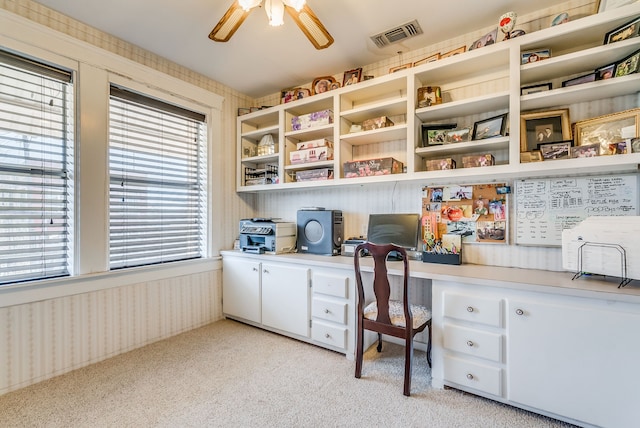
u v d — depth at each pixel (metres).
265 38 2.17
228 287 2.89
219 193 2.96
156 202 2.50
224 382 1.82
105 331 2.11
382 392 1.72
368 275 2.17
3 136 1.73
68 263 1.97
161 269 2.46
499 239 2.04
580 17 1.75
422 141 2.20
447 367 1.72
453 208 2.22
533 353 1.47
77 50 1.95
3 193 1.73
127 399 1.64
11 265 1.76
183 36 2.16
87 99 2.00
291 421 1.47
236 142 3.14
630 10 1.45
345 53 2.38
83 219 1.99
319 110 2.79
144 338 2.34
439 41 2.22
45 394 1.68
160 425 1.44
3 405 1.58
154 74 2.38
